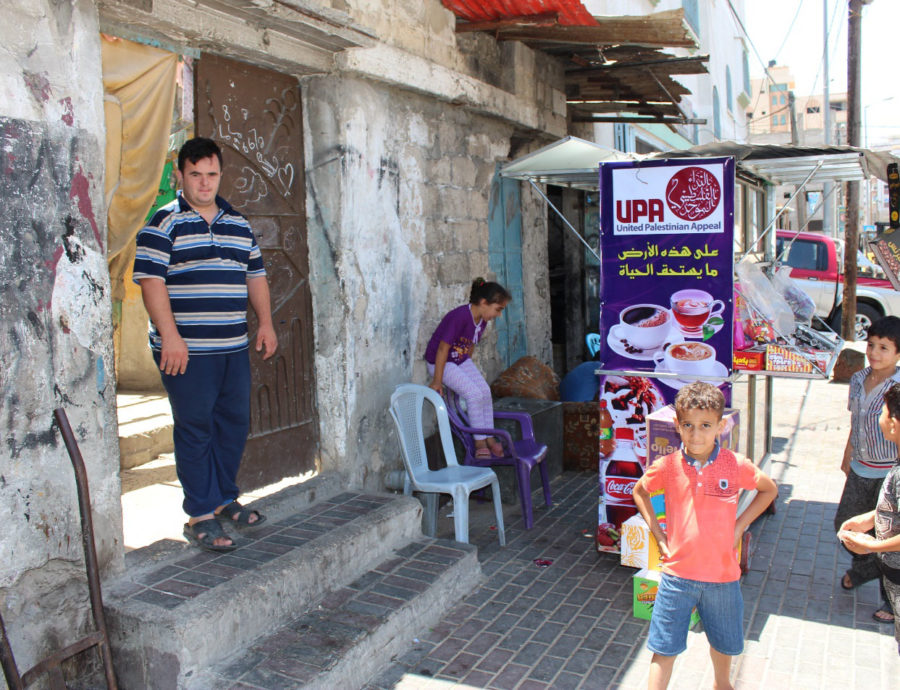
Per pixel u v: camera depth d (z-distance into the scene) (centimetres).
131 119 373
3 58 284
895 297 1366
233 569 358
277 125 461
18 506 293
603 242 459
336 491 482
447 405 564
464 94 591
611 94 877
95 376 322
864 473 416
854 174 605
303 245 485
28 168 293
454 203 612
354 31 430
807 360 433
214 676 313
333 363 488
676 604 299
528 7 555
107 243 349
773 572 464
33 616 299
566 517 559
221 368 369
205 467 374
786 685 345
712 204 433
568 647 375
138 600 325
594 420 669
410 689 339
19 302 292
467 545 450
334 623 358
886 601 400
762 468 560
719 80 1828
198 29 376
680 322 446
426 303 578
